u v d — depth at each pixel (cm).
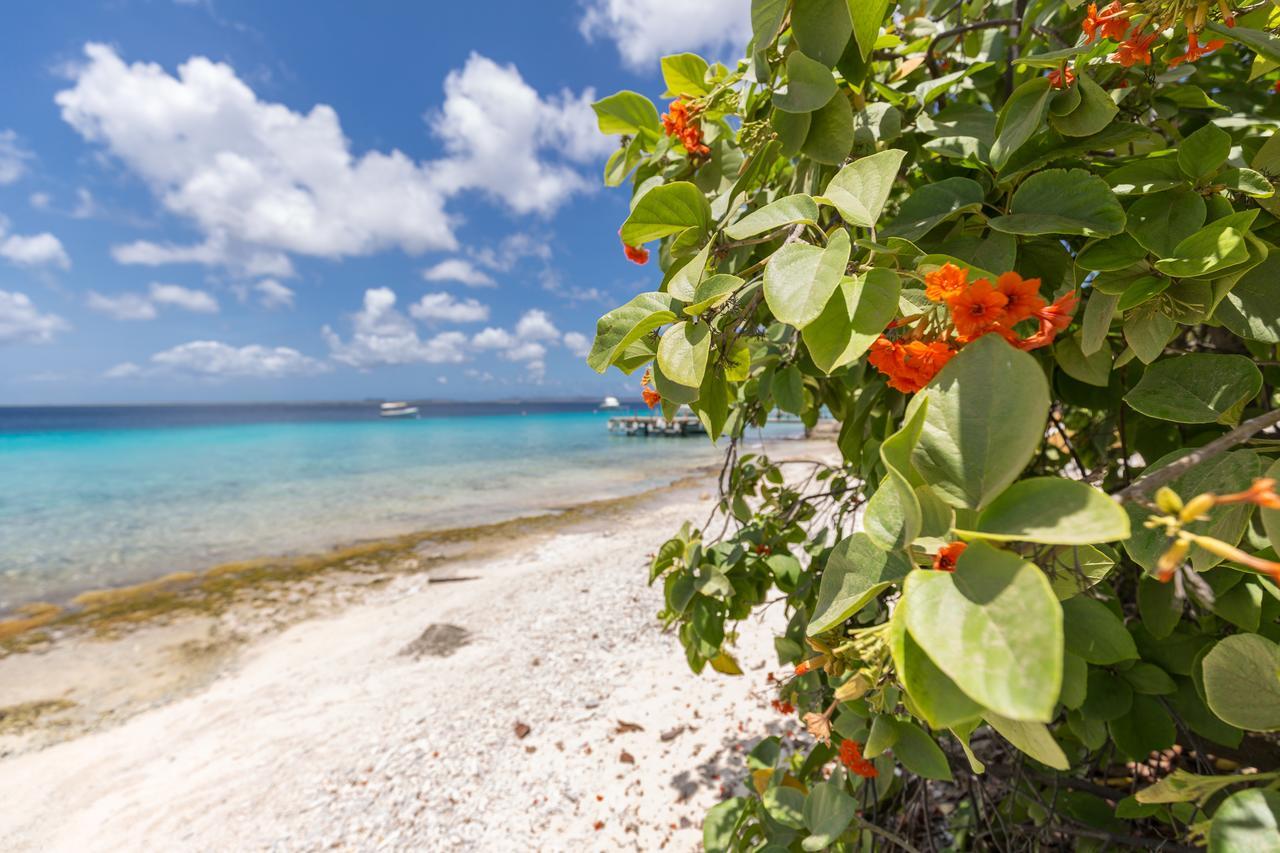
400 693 629
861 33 118
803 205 96
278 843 411
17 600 1038
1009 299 63
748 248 135
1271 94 165
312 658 769
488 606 880
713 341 106
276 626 902
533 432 6053
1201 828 93
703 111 158
